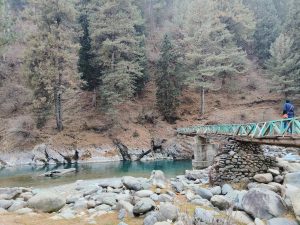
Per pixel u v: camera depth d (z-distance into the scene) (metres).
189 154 34.06
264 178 11.86
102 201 10.83
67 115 37.97
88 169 25.91
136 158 33.22
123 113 38.97
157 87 40.78
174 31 51.44
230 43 42.78
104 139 34.78
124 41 38.69
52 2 33.28
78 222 8.80
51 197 10.25
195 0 44.62
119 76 34.50
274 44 43.31
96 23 36.59
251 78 47.25
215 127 21.45
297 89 38.12
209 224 6.79
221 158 13.37
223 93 45.12
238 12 45.72
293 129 9.53
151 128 37.81
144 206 9.11
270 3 55.53
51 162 30.58
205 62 39.06
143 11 54.25
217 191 11.48
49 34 32.41
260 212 8.29
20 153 31.30
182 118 39.78
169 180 16.33
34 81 32.12
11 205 10.61
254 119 37.78
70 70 33.47
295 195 8.53
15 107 39.31
